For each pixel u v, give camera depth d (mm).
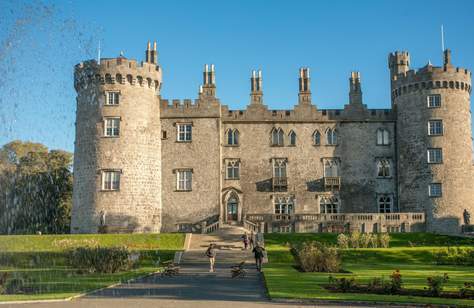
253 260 42844
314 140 65625
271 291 24438
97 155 59656
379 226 60875
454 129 62375
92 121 60438
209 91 65000
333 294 23609
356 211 64438
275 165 65188
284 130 65750
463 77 63375
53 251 44156
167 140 64250
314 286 26344
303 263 34875
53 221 78688
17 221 76188
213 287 27469
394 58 68938
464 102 63406
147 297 23688
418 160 62562
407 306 21172
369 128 65812
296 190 64750
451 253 42188
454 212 60969
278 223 60969
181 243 51156
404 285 26703
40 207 78125
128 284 28891
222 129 65562
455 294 23719
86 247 40844
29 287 27344
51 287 27328
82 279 31234
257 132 65625
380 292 24438
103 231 58281
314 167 65125
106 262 35250
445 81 62688
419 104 63156
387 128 65812
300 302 21953
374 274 32688
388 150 65375
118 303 21891
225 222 62469
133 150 60156
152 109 62531
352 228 60594
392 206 64562
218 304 21531
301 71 66688
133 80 61062
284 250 46500
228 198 64250
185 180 63656
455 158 61906
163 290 26219
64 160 82750
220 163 64062
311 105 66125
